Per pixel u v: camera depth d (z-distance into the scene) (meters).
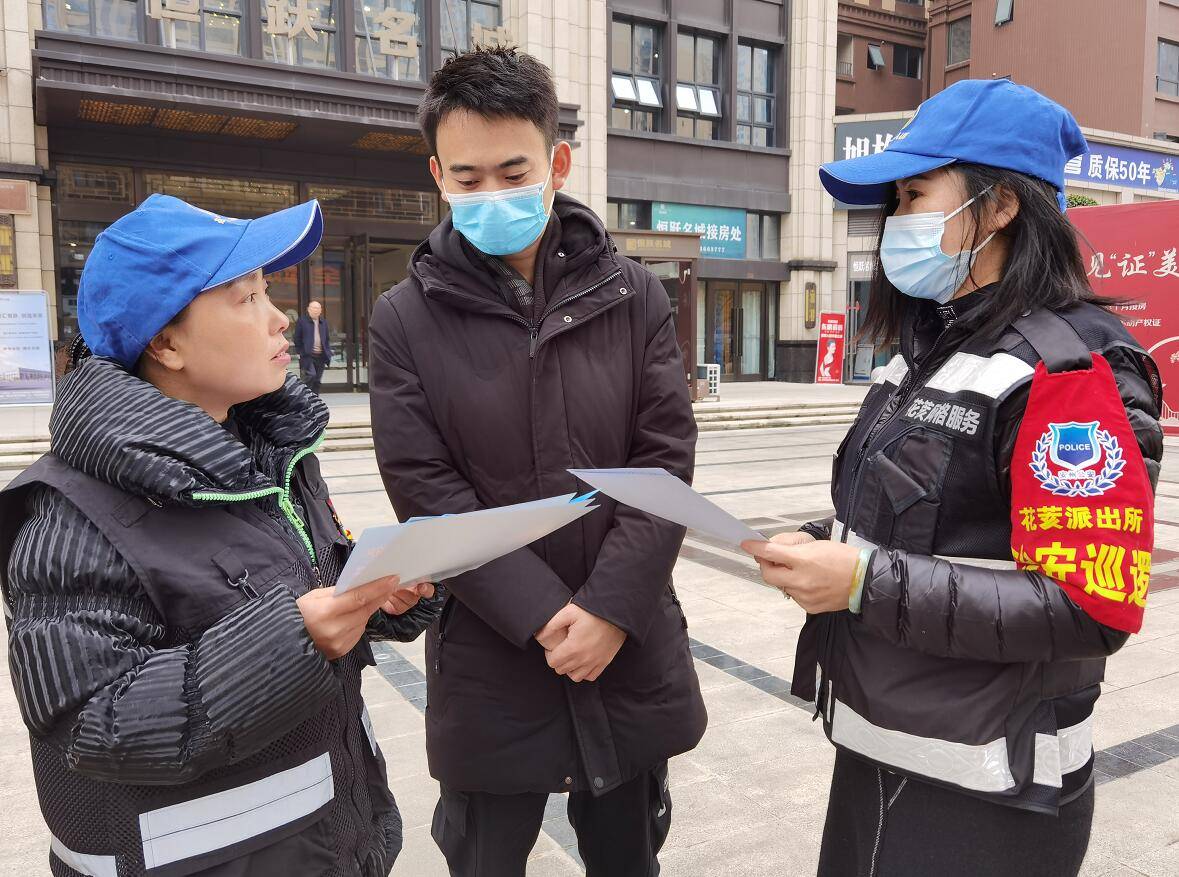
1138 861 2.23
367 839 1.25
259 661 0.99
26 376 10.59
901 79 23.98
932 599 1.09
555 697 1.58
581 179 15.73
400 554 0.99
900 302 1.47
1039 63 22.03
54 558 0.99
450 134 1.48
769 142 18.72
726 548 5.61
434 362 1.58
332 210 13.89
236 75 11.26
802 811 2.51
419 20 13.67
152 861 1.03
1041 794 1.13
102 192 12.33
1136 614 1.04
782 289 19.12
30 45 11.12
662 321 1.73
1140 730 2.96
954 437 1.18
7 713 3.11
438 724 1.62
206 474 1.05
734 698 3.28
